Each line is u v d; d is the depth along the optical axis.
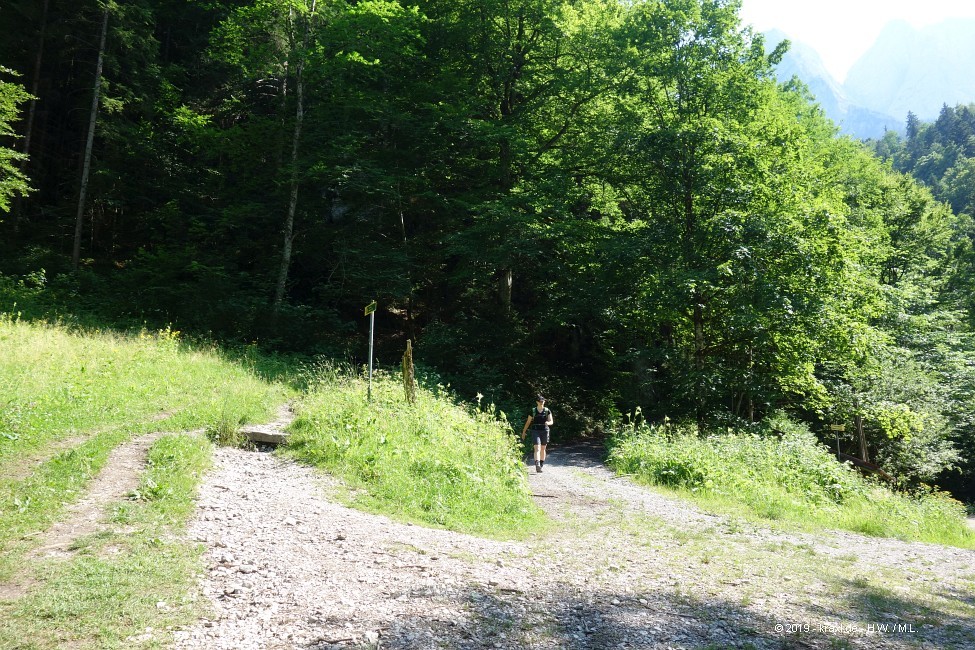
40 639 3.81
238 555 5.57
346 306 28.98
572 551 7.02
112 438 8.94
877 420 22.81
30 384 10.76
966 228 63.16
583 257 24.50
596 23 24.83
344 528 6.76
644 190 23.69
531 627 4.54
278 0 21.33
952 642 4.71
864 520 10.62
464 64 26.14
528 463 15.62
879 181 36.34
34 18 25.52
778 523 9.78
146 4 26.62
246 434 10.53
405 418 11.95
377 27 21.58
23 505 6.09
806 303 19.06
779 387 22.00
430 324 24.28
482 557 6.34
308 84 24.64
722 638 4.53
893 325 28.55
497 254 22.20
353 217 25.34
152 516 6.26
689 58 22.14
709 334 23.47
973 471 30.30
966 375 29.09
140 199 27.75
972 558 8.38
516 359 23.89
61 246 26.98
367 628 4.32
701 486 12.41
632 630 4.61
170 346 16.62
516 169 25.94
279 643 4.00
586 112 26.47
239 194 26.69
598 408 25.94
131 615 4.21
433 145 25.12
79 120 29.12
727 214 20.67
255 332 22.12
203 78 32.12
